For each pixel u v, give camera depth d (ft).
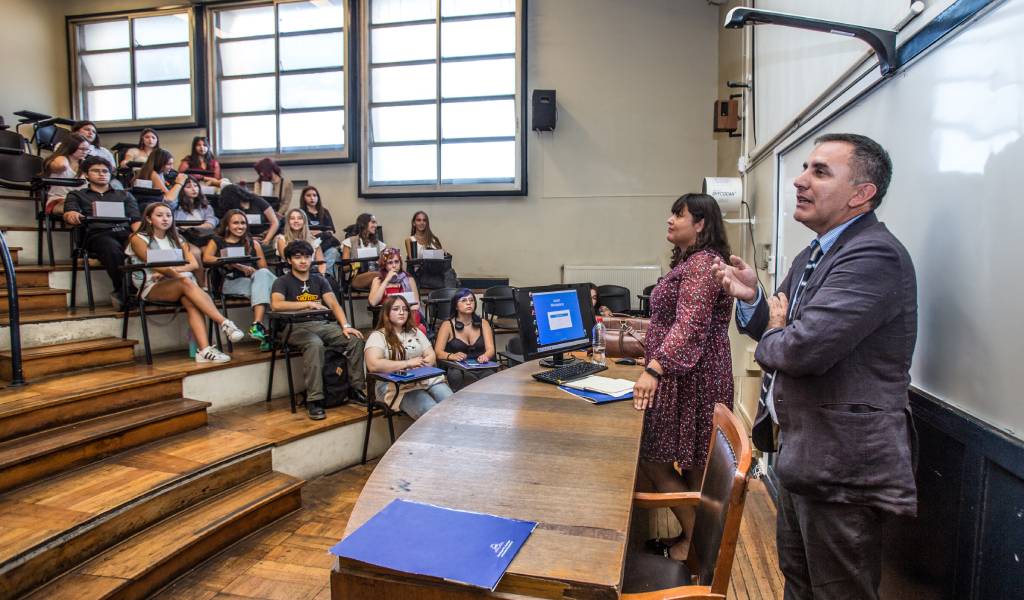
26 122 18.35
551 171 19.63
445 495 3.78
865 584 3.72
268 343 11.44
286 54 21.13
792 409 3.91
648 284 18.90
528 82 19.66
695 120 18.80
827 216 4.08
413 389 10.39
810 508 3.88
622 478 4.02
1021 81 3.25
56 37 21.93
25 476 6.65
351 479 9.64
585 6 19.27
